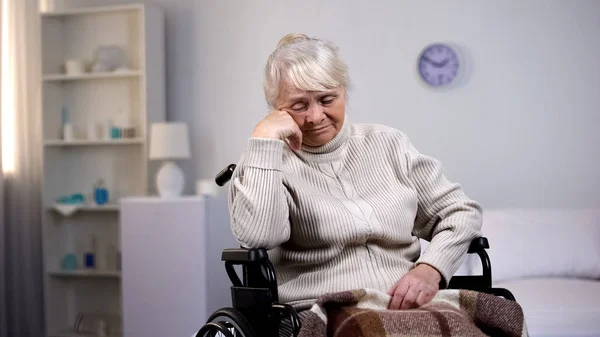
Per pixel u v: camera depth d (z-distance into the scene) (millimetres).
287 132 1543
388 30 3896
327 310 1377
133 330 3684
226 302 3834
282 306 1383
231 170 1717
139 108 4266
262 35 4105
